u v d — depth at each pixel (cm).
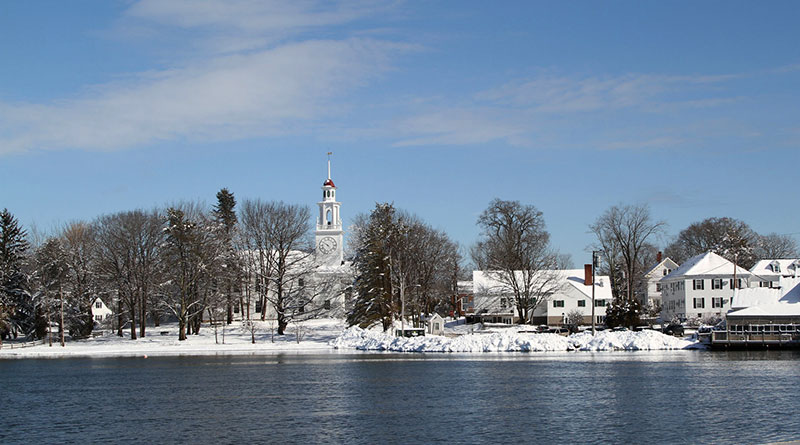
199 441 3806
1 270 11369
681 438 3669
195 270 11194
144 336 11556
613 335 9275
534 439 3709
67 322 11762
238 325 13038
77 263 11656
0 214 11575
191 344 11012
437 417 4344
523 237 13238
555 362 7475
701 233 17112
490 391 5359
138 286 11206
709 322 11694
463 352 9206
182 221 11088
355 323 11369
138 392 5691
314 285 12744
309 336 11775
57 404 5125
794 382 5584
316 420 4312
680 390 5231
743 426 3928
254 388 5788
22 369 7844
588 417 4262
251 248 11888
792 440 3575
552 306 14038
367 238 11412
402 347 9750
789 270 13050
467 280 16500
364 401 4991
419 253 12069
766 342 8788
